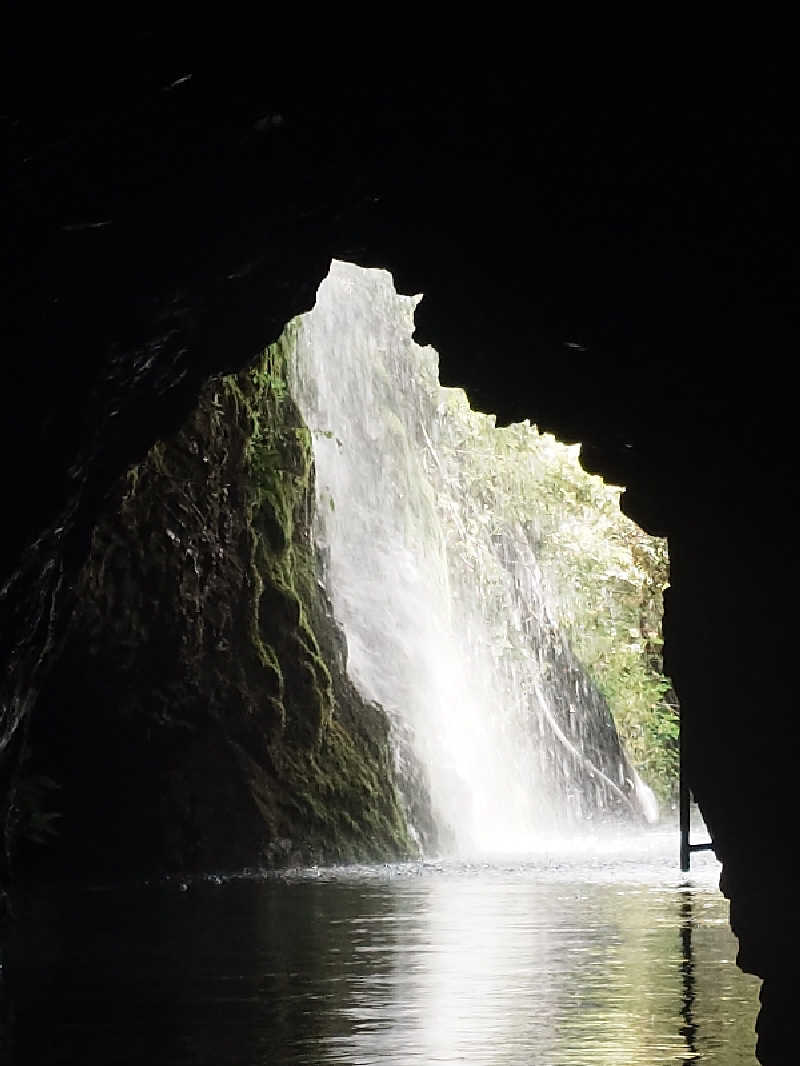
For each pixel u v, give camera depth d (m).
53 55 7.39
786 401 6.99
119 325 10.07
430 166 8.41
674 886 18.78
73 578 13.31
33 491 10.68
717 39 6.35
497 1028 8.39
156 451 21.17
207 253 9.84
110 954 11.65
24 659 12.85
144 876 20.09
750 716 7.86
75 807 20.16
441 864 23.48
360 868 22.22
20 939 12.70
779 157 6.48
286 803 22.33
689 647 8.71
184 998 9.48
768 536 7.45
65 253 8.99
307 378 28.36
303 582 24.75
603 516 40.41
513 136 7.64
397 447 29.95
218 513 21.91
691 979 10.23
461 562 34.16
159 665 21.00
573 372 9.15
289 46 7.52
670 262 7.47
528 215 8.09
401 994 9.59
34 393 9.91
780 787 7.57
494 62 7.23
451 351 9.84
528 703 35.03
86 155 8.20
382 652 27.73
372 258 10.77
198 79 7.78
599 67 6.89
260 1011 8.99
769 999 7.69
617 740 38.19
